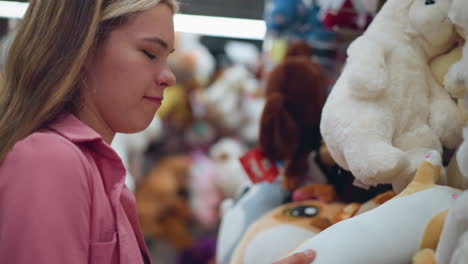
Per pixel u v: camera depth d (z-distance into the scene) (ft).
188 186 8.43
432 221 2.28
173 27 2.67
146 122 2.64
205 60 8.89
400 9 2.80
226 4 8.77
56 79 2.38
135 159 7.53
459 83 2.28
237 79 9.14
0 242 2.16
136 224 2.77
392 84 2.69
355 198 3.33
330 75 4.78
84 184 2.29
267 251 3.40
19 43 2.45
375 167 2.50
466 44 2.29
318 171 3.90
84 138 2.40
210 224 8.41
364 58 2.65
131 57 2.51
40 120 2.41
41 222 2.13
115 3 2.47
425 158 2.52
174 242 8.03
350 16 4.33
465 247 1.93
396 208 2.36
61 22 2.39
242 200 4.35
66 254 2.15
